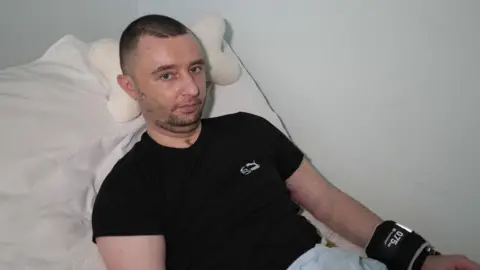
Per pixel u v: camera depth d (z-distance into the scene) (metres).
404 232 1.10
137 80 1.05
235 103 1.32
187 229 1.01
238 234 1.03
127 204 0.97
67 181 1.04
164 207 1.01
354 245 1.19
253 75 1.46
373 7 1.22
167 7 1.56
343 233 1.19
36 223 0.97
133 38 1.04
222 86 1.32
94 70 1.19
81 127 1.09
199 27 1.26
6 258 0.93
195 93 1.03
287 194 1.14
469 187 1.23
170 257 1.01
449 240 1.28
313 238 1.10
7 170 0.98
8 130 1.01
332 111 1.34
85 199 1.06
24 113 1.04
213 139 1.11
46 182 1.01
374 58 1.25
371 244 1.12
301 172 1.21
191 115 1.05
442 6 1.15
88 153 1.08
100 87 1.17
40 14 1.37
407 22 1.19
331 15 1.28
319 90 1.34
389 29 1.21
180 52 1.03
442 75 1.19
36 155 1.01
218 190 1.05
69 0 1.42
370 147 1.31
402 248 1.09
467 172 1.22
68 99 1.11
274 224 1.07
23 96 1.06
